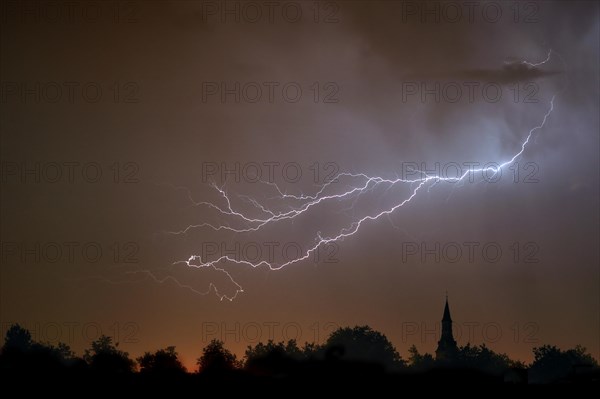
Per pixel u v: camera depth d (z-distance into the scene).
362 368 74.94
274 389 72.62
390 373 75.38
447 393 74.19
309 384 73.94
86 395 71.44
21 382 72.38
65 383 73.19
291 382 74.06
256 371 75.62
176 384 74.12
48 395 70.31
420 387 73.81
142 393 71.44
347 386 73.75
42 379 73.31
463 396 74.56
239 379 74.88
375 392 72.81
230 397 71.62
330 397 72.19
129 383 74.06
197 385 74.19
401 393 72.69
